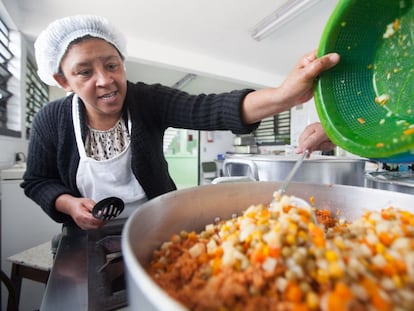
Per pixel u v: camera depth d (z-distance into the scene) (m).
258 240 0.31
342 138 0.39
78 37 0.60
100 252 0.47
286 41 2.50
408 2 0.38
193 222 0.46
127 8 1.94
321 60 0.41
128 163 0.77
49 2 1.82
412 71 0.40
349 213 0.50
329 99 0.43
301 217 0.35
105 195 0.79
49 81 0.83
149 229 0.35
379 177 0.79
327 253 0.26
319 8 1.93
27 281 1.21
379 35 0.43
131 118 0.75
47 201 0.69
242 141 4.59
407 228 0.34
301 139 0.62
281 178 0.93
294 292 0.23
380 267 0.26
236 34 2.37
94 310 0.31
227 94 0.67
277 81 3.57
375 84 0.45
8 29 1.79
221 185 0.49
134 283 0.18
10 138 1.62
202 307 0.24
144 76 3.64
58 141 0.74
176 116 0.76
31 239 1.36
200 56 2.88
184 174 5.21
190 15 2.05
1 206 1.30
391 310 0.20
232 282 0.25
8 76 1.78
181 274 0.31
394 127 0.39
